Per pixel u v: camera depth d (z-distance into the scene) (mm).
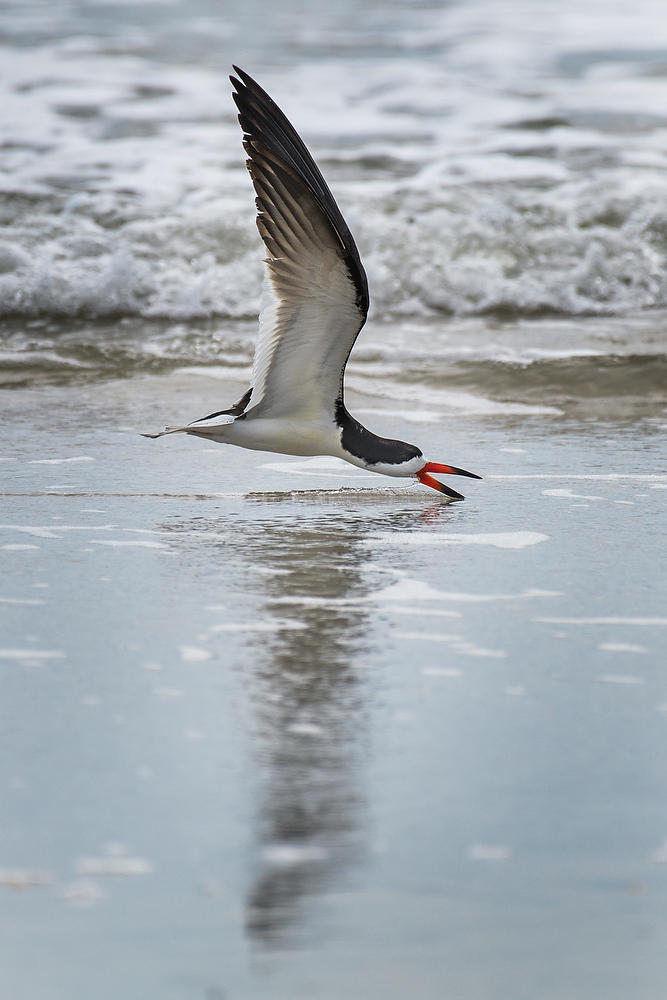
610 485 12539
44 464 12992
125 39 35000
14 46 33625
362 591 9750
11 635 8750
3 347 17469
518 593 9734
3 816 6480
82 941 5613
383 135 27125
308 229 10062
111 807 6590
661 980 5484
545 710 7762
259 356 10953
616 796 6797
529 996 5371
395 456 11656
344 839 6375
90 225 21156
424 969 5508
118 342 17844
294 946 5629
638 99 30328
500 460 13375
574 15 39938
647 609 9422
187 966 5484
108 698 7809
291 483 12695
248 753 7164
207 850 6258
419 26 38156
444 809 6648
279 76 31547
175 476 12797
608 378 16359
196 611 9273
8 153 25125
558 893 6016
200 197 22562
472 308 20062
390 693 7957
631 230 21875
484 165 25078
